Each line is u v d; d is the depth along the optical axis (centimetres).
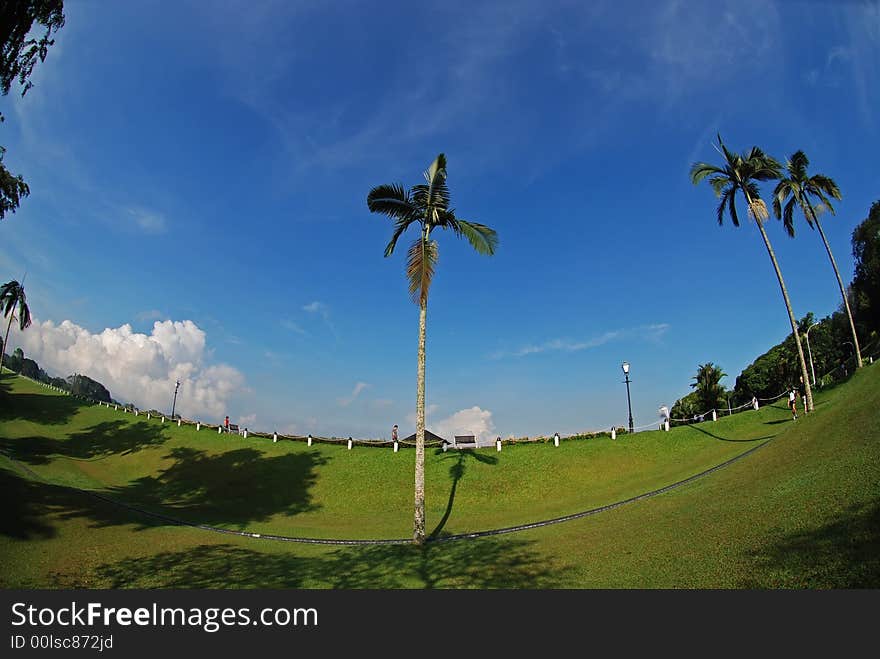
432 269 1655
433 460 2816
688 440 2728
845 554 752
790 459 1534
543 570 1068
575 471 2486
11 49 1165
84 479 2542
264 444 3325
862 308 5006
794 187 2741
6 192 2194
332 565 1228
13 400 4544
